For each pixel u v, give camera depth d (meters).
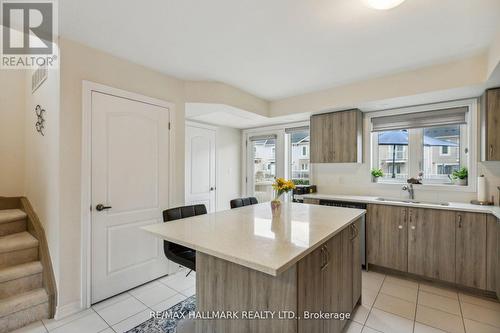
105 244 2.39
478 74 2.47
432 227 2.74
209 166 4.65
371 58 2.54
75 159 2.19
